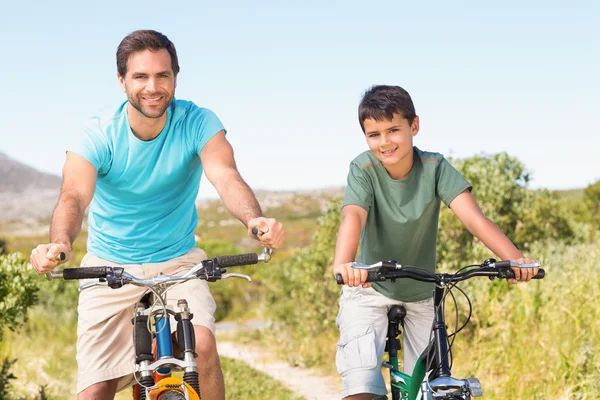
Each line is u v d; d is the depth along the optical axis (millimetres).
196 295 4402
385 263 3482
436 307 3635
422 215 4355
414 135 4242
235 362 11430
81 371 4445
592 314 7543
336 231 12922
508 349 7410
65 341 15250
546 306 7625
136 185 4367
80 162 4234
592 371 6719
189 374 3561
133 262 4508
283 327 14039
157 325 3691
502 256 4059
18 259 7691
